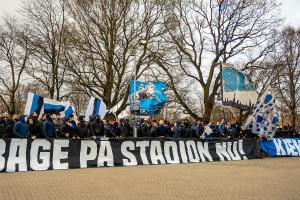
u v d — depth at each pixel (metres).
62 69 29.75
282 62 33.81
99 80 28.66
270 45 31.94
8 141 12.12
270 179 11.03
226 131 19.52
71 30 28.73
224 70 19.97
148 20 29.58
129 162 14.44
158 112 20.58
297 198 8.06
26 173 11.66
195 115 32.41
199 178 11.00
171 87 31.19
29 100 16.06
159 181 10.27
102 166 13.80
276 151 20.02
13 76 36.84
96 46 28.98
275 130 20.11
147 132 18.22
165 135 17.08
